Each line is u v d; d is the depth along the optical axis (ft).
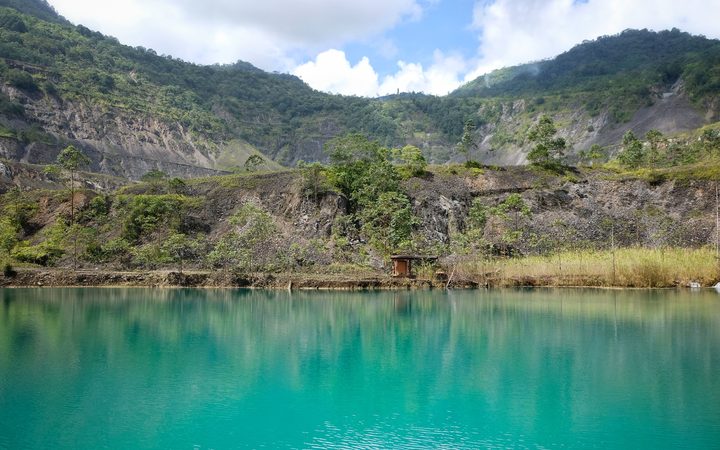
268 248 338.95
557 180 431.84
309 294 266.36
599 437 81.00
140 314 197.77
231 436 82.48
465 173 448.65
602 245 353.51
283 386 107.24
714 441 78.84
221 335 158.61
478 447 78.64
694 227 361.92
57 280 308.19
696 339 148.05
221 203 407.85
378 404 96.63
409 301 235.61
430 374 115.44
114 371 117.19
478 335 157.17
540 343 145.18
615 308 206.08
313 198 391.24
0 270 308.40
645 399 97.30
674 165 529.45
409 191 406.62
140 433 83.25
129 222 371.56
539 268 305.94
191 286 301.22
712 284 287.69
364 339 152.76
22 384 106.73
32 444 78.28
